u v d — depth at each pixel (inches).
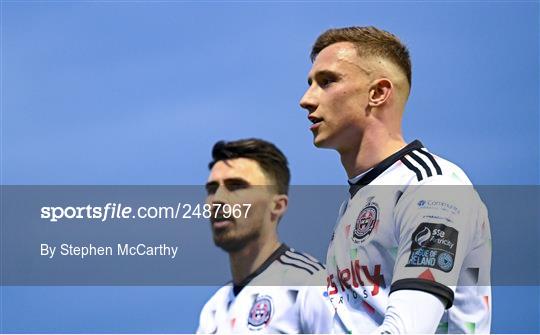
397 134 237.8
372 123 235.3
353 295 229.8
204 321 300.7
